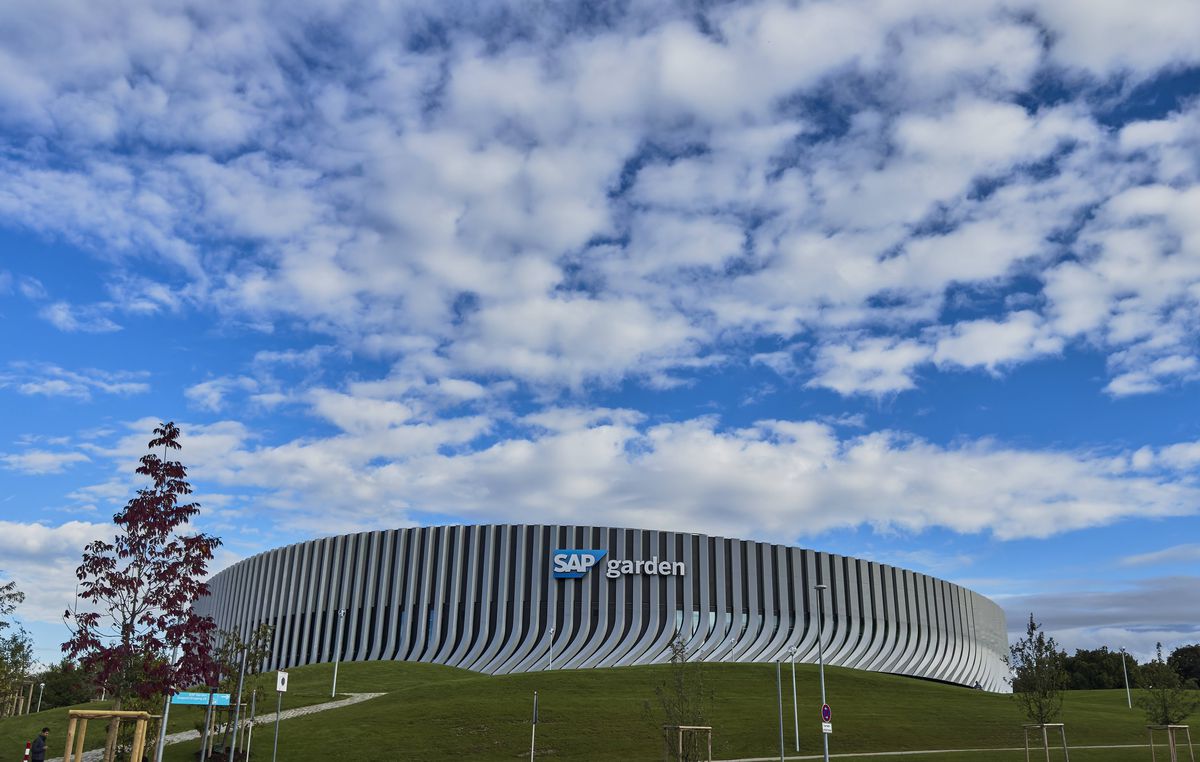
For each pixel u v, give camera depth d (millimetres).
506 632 117188
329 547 129625
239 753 53812
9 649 64312
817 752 56656
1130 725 66375
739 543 121875
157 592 26609
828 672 91375
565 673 86750
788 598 120562
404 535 125000
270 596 135625
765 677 88250
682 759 42375
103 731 63500
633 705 69750
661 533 120562
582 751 56844
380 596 123125
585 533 120250
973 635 144125
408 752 56219
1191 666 124562
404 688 88938
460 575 120562
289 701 79125
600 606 117312
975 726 64750
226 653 52688
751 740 60312
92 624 26031
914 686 86125
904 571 130625
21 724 66812
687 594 118312
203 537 27484
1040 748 56312
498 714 66125
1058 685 44156
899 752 56250
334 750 56500
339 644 121812
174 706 73438
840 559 124438
